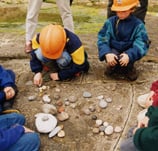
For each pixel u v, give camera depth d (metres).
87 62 3.09
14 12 5.11
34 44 3.02
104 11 5.14
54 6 5.34
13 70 3.31
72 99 2.82
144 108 2.70
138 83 3.03
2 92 2.62
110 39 2.99
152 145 1.82
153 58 3.44
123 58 2.82
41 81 3.04
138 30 2.88
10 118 2.40
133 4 2.81
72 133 2.49
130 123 2.56
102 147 2.37
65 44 2.88
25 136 2.23
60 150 2.35
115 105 2.76
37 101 2.83
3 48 3.73
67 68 3.01
